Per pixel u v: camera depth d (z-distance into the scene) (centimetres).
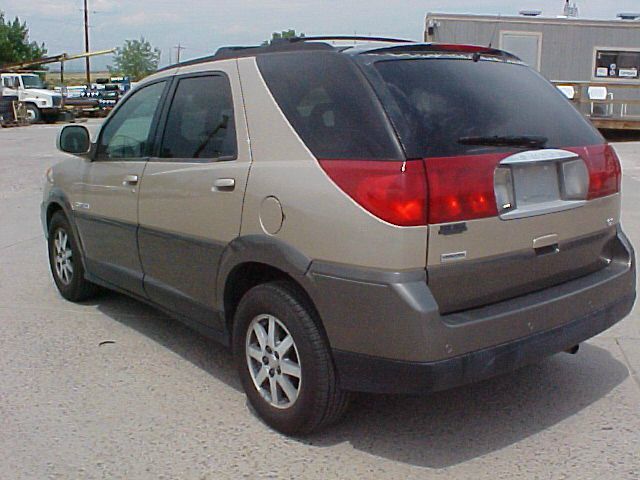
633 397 415
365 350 322
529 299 348
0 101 3152
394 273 310
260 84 382
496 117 349
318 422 356
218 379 446
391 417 392
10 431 380
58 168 595
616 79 2183
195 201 407
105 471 340
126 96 513
